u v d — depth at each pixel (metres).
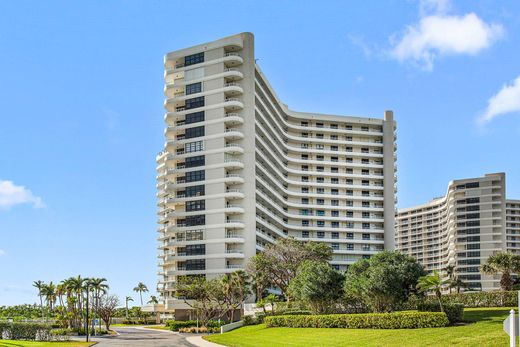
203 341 64.38
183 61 124.69
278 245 106.69
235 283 93.69
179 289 98.50
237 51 122.56
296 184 144.00
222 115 117.88
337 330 55.72
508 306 65.44
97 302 111.25
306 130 149.50
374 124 154.38
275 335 59.59
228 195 114.00
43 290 162.50
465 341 39.72
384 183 150.88
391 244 147.00
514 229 194.62
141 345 62.22
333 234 145.25
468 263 182.38
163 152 138.12
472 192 187.00
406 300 59.06
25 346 61.31
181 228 115.81
